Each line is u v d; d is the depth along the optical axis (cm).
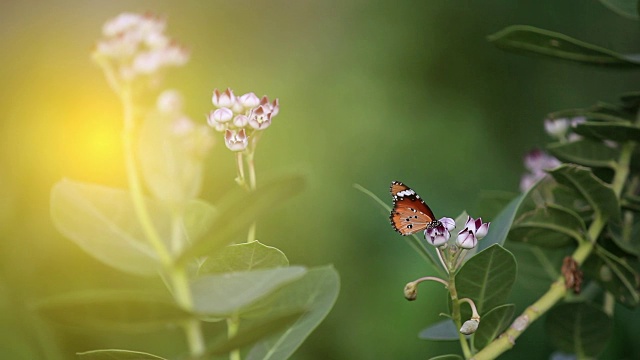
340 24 372
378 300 283
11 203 264
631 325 244
